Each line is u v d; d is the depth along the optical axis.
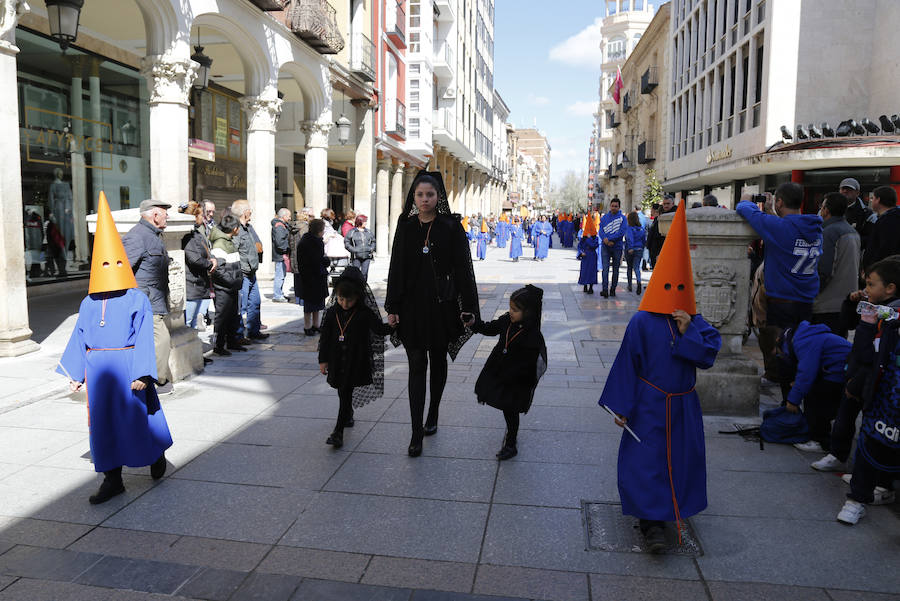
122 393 3.83
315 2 15.30
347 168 31.06
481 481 4.12
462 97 38.97
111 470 3.87
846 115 20.08
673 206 12.26
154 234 5.73
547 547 3.32
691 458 3.32
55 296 12.11
